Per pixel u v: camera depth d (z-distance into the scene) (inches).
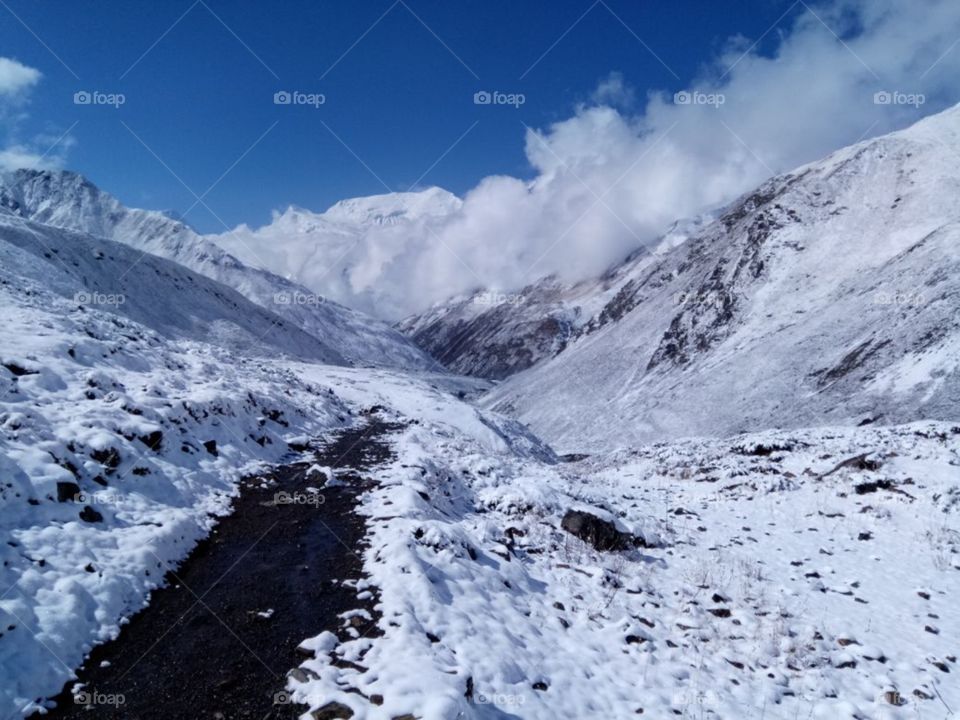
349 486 554.6
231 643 288.0
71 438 410.9
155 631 295.7
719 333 4692.4
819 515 671.8
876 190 5221.5
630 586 433.4
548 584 422.9
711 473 893.2
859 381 2748.5
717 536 597.3
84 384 513.3
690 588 447.8
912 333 2751.0
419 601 332.2
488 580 386.9
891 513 653.3
